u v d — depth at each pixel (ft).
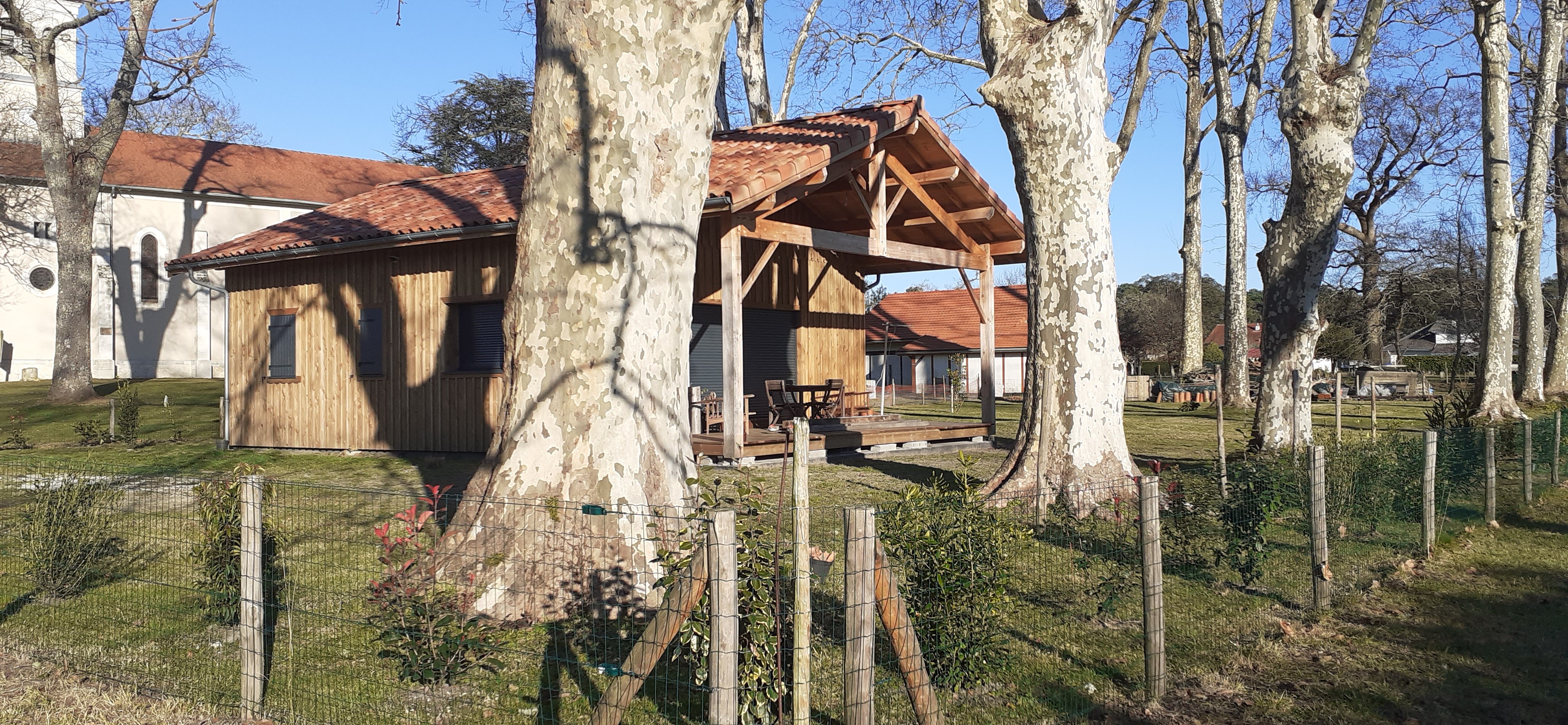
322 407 56.08
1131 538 25.57
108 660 19.02
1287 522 32.17
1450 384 82.89
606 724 13.93
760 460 49.42
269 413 58.23
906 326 145.48
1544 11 78.69
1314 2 44.98
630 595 21.20
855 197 56.80
